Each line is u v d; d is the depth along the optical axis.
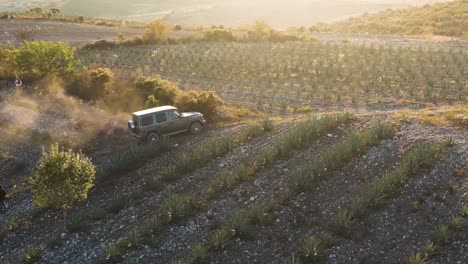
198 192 17.97
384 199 15.55
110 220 17.16
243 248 14.54
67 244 16.16
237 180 18.17
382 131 19.42
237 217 15.12
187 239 15.41
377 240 14.11
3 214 19.38
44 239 16.81
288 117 25.58
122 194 18.89
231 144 21.16
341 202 15.89
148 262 14.63
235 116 26.61
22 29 56.25
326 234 14.47
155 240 15.45
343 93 29.52
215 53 43.25
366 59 36.66
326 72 33.94
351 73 33.44
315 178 17.28
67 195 16.91
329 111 26.08
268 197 16.91
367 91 29.33
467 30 55.84
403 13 77.12
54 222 17.86
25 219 18.44
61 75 34.53
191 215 16.50
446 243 13.54
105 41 48.84
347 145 18.50
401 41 48.97
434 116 21.44
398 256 13.50
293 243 14.51
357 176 17.19
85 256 15.42
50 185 16.59
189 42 50.75
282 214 15.78
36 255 15.77
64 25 63.06
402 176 16.22
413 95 27.72
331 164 17.75
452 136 18.80
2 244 17.14
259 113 26.92
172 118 23.53
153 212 17.19
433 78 31.22
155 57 42.25
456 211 14.66
